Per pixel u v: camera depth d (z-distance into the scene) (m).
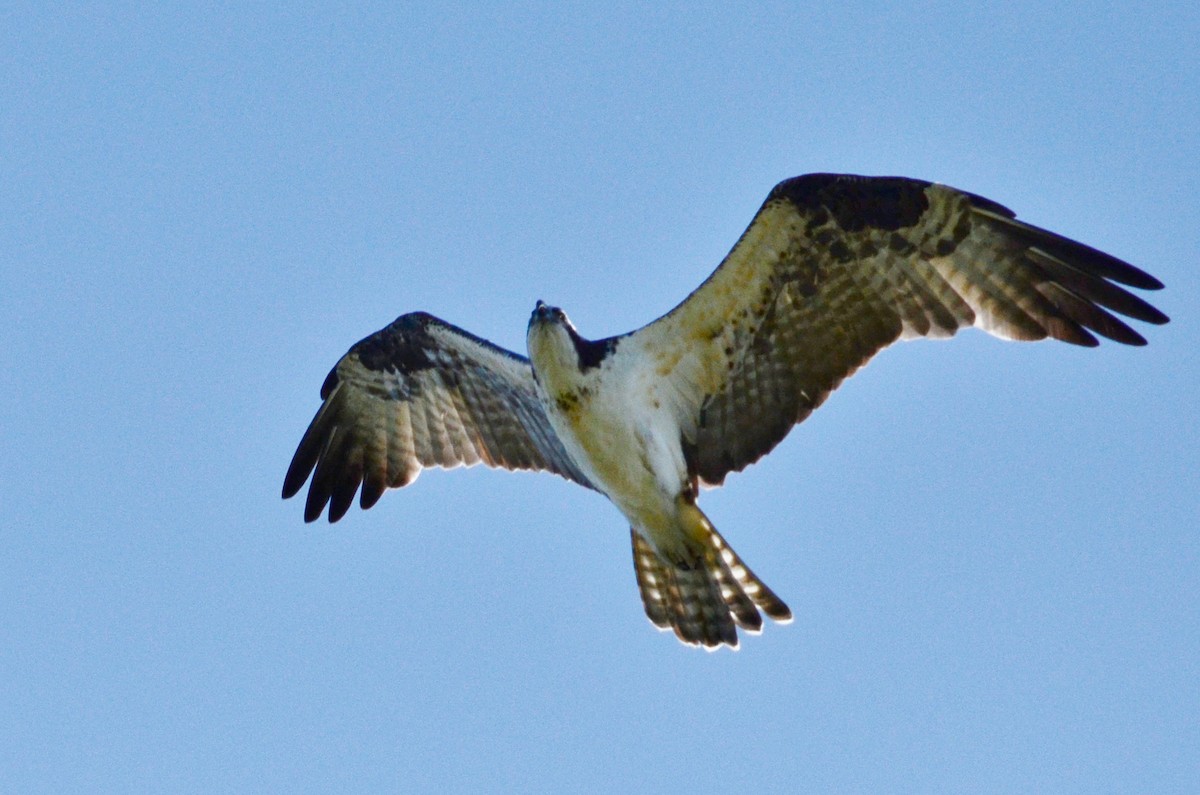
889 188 13.97
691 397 14.98
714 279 14.38
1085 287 13.79
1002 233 13.90
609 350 14.81
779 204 14.05
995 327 14.06
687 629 15.38
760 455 14.90
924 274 14.20
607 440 14.84
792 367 14.70
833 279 14.36
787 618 14.98
